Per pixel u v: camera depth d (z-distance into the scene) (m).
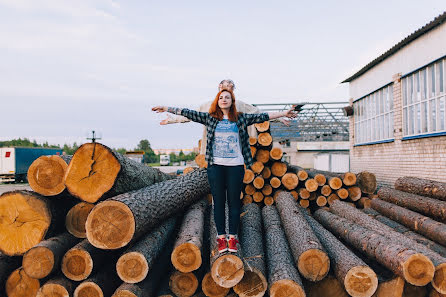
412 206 5.38
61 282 3.19
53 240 3.39
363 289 3.09
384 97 9.62
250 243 3.91
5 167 22.61
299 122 20.72
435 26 7.07
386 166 9.36
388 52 8.88
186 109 3.26
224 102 3.13
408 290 3.22
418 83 7.82
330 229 5.21
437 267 3.12
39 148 26.14
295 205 5.30
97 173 3.38
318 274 3.32
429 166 7.34
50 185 3.52
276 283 3.02
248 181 6.61
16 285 3.37
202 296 3.40
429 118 7.38
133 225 3.09
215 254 3.21
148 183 4.67
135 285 3.15
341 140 25.16
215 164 3.09
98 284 3.18
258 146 6.63
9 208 3.46
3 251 3.44
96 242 3.07
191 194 4.82
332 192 7.21
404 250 3.20
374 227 4.73
